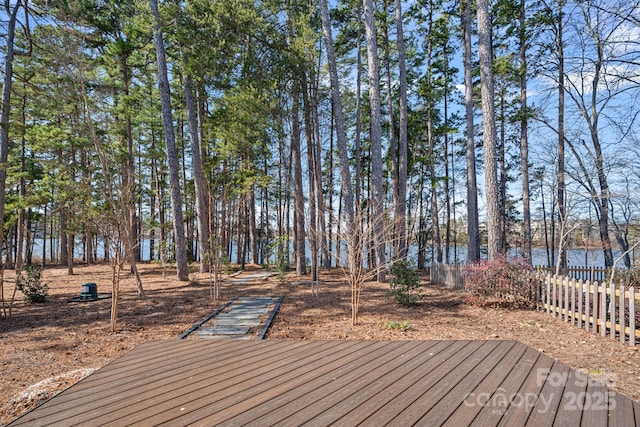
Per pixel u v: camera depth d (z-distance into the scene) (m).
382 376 3.63
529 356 4.26
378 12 17.05
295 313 7.68
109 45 14.16
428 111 19.84
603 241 12.93
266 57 14.04
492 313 7.34
